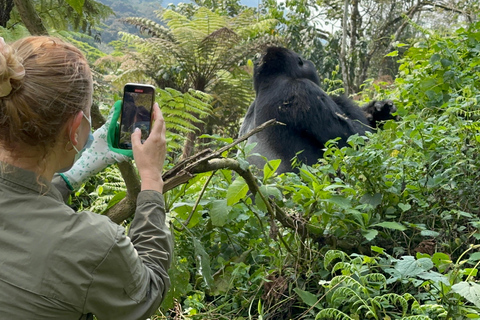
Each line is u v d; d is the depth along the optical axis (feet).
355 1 38.19
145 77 31.78
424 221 8.32
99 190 9.07
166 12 33.09
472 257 6.30
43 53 3.89
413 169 8.98
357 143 8.52
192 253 7.66
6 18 17.67
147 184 4.73
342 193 8.63
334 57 40.11
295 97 14.48
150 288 4.21
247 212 8.13
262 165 14.25
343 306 6.65
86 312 3.86
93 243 3.80
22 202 3.88
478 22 16.02
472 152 9.09
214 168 6.24
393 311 6.61
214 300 7.41
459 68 14.52
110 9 19.01
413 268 5.74
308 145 14.47
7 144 3.86
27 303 3.67
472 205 8.52
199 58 30.83
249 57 31.58
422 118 12.33
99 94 15.90
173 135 9.62
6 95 3.70
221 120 31.96
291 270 7.38
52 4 18.16
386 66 48.16
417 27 17.56
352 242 7.79
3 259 3.73
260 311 6.36
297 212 7.71
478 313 5.64
